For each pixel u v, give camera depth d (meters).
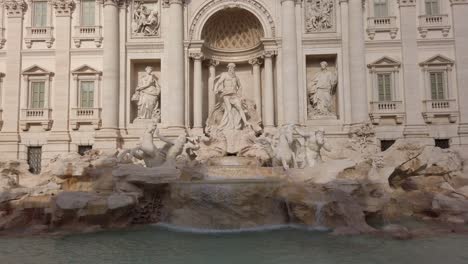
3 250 14.32
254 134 27.81
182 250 14.07
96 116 30.59
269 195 19.06
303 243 14.93
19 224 18.88
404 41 30.53
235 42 33.31
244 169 22.84
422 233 16.45
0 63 31.78
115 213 18.50
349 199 17.89
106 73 30.27
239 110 28.61
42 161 30.58
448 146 29.84
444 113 29.70
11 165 24.53
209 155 26.44
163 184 20.05
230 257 12.99
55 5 31.56
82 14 31.86
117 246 14.83
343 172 19.81
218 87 29.44
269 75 30.53
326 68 31.36
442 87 30.23
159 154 24.05
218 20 32.19
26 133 31.11
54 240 15.97
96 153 26.17
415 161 23.33
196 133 29.73
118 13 31.23
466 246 14.14
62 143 30.44
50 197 19.80
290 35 30.09
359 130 28.80
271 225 18.70
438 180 23.53
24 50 31.58
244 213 18.62
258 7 31.02
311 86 31.36
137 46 30.98
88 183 21.27
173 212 19.58
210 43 32.78
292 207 18.81
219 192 18.77
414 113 29.92
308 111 30.94
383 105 30.23
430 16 30.67
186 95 30.38
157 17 31.27
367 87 30.50
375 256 12.84
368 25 30.83
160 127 30.23
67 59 31.20
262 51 31.31
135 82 32.31
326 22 30.94
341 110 30.28
